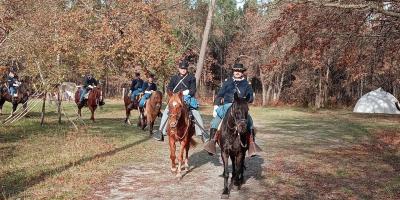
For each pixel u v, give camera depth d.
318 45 13.03
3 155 11.48
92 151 12.59
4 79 22.39
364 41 12.89
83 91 21.88
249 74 54.69
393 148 15.56
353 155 13.60
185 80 10.39
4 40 14.93
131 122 23.02
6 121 19.50
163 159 12.05
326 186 9.05
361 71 14.85
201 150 14.02
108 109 34.59
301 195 8.30
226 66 60.81
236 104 7.94
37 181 8.87
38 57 16.12
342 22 12.35
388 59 14.95
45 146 13.20
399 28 12.14
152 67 20.06
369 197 8.12
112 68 20.91
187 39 54.19
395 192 8.48
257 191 8.61
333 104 52.72
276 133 20.62
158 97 17.23
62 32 17.27
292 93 55.19
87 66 18.75
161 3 21.81
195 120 10.08
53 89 17.33
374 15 12.34
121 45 18.28
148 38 19.48
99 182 9.01
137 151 13.19
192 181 9.41
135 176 9.78
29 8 15.82
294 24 12.67
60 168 10.09
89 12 19.22
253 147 8.25
